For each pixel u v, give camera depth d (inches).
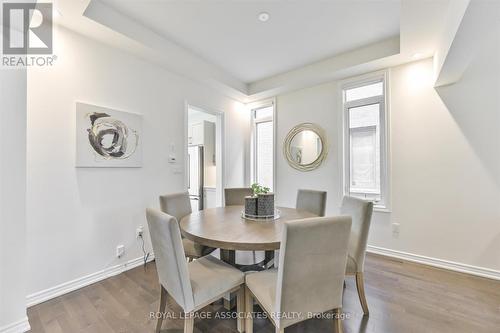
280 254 47.1
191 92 135.0
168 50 107.3
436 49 96.8
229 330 63.7
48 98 79.7
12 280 61.8
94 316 69.4
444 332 61.7
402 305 74.2
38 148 77.2
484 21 59.6
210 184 197.0
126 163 102.0
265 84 153.3
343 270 53.3
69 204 84.5
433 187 105.7
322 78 133.0
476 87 95.9
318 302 51.5
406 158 112.0
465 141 98.5
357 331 62.3
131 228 104.0
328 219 48.4
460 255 99.3
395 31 100.9
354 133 131.6
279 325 48.0
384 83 118.7
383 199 120.6
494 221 92.9
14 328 61.7
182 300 52.6
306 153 147.7
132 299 78.5
